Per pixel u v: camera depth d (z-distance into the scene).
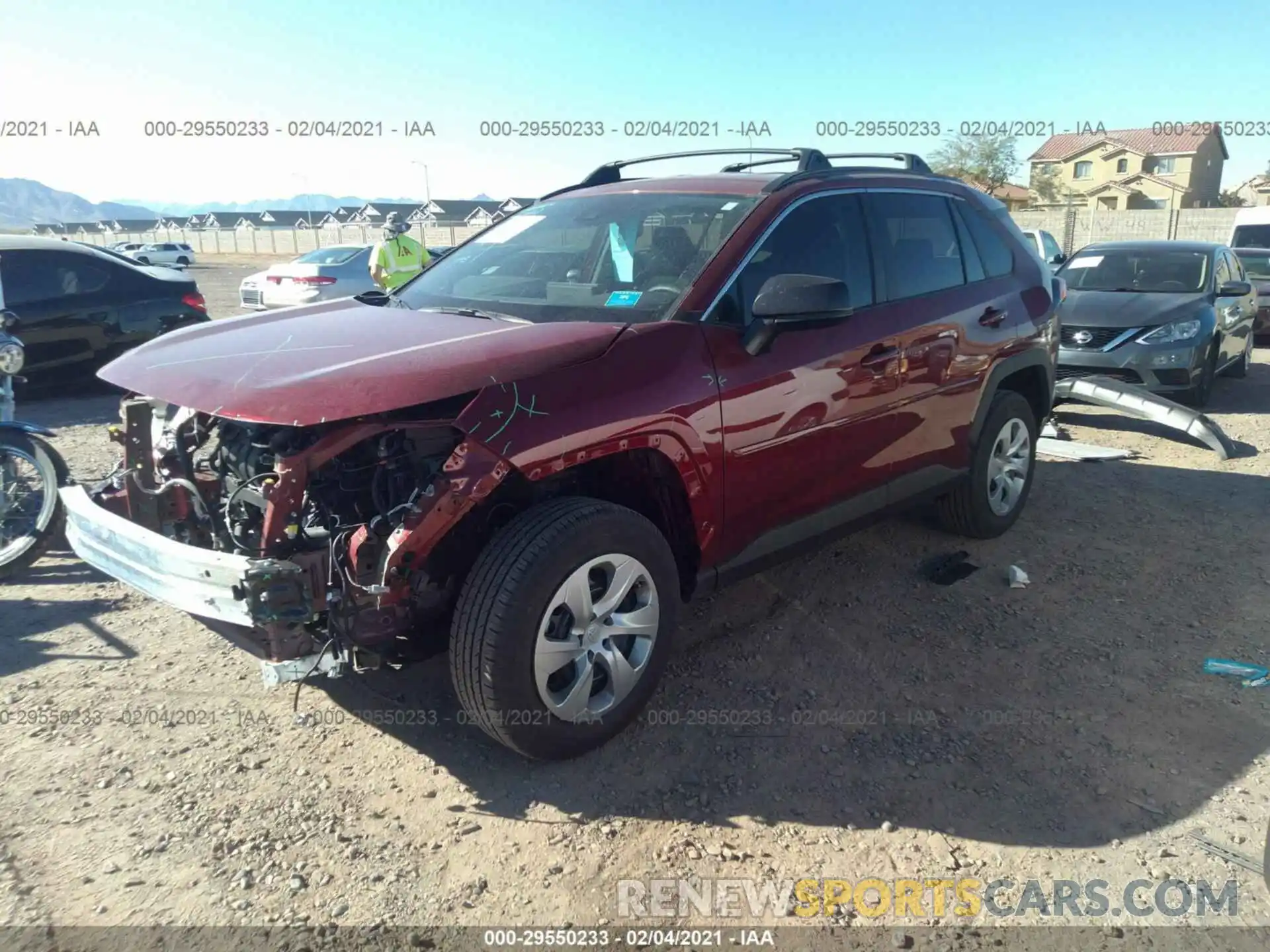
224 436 3.08
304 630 2.61
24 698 3.39
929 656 3.80
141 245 54.47
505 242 4.13
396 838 2.69
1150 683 3.59
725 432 3.22
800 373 3.48
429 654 3.01
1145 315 8.43
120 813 2.77
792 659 3.76
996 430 4.77
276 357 2.94
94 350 8.93
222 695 3.44
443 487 2.60
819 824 2.78
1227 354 9.37
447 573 2.97
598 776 3.00
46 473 4.46
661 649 3.19
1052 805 2.87
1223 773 3.03
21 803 2.81
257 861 2.59
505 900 2.47
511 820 2.78
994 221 4.86
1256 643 3.92
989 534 5.02
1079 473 6.50
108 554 2.93
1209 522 5.45
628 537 2.97
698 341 3.20
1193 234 28.97
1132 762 3.09
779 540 3.64
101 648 3.79
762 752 3.13
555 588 2.79
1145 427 7.96
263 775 2.97
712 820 2.79
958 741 3.20
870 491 4.02
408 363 2.74
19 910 2.38
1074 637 3.97
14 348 4.82
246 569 2.48
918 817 2.81
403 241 8.57
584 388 2.87
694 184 3.94
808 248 3.70
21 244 8.59
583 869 2.59
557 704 2.90
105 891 2.46
